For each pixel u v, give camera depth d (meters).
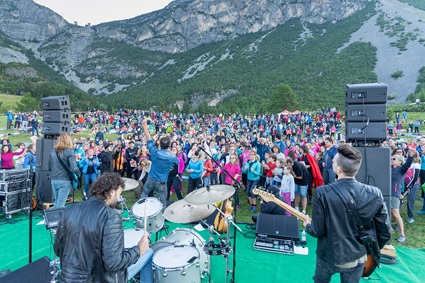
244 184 10.59
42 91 117.44
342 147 3.01
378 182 5.91
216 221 6.36
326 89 105.44
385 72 107.94
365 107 6.07
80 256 2.41
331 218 2.89
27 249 5.74
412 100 78.62
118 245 2.49
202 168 9.30
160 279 3.52
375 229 2.92
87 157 9.93
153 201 4.65
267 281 4.73
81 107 114.44
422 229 7.23
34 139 11.07
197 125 41.44
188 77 199.88
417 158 7.54
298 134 30.94
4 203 7.29
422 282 4.75
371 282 4.70
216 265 5.23
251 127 36.12
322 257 3.05
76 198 9.62
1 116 50.94
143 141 16.58
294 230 5.94
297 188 8.27
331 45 152.75
